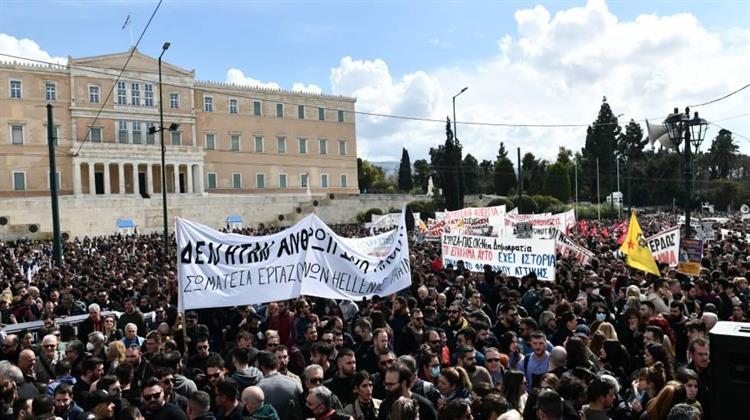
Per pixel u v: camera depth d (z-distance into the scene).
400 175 143.62
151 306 14.88
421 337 10.95
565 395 6.99
